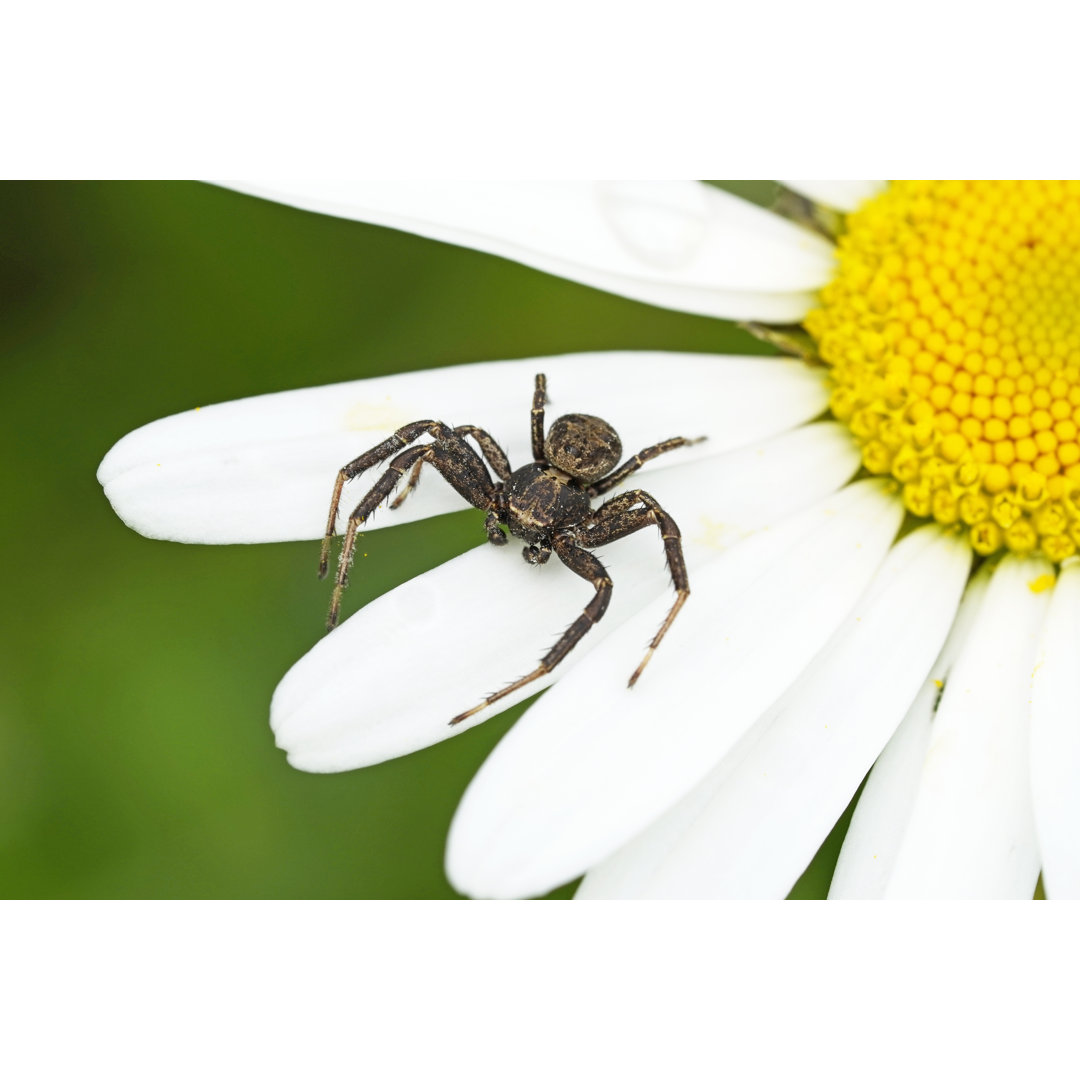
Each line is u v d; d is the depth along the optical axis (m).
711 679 0.08
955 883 0.08
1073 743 0.08
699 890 0.08
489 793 0.08
